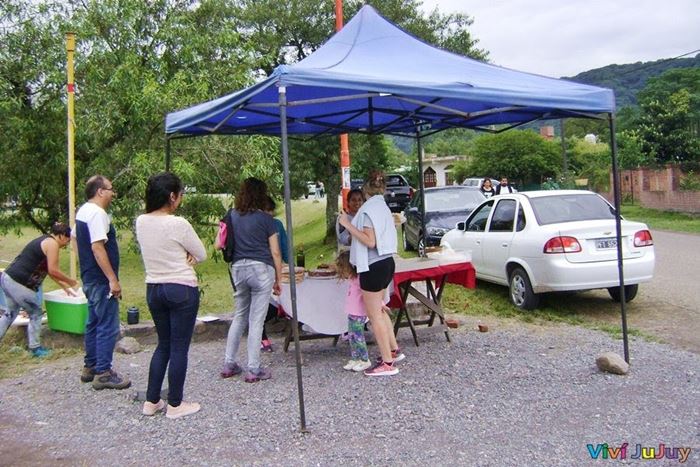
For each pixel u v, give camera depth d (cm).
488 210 979
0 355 689
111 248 567
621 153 3356
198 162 931
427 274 671
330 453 425
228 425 479
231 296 1059
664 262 1298
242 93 520
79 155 1062
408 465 405
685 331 744
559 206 888
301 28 1856
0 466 425
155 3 1071
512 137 4038
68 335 717
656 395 520
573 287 798
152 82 922
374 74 516
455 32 2009
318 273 658
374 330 581
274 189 1022
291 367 625
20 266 655
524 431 454
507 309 872
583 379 564
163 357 500
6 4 1038
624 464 402
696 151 3225
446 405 507
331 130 829
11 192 1074
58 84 995
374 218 554
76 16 1018
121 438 463
